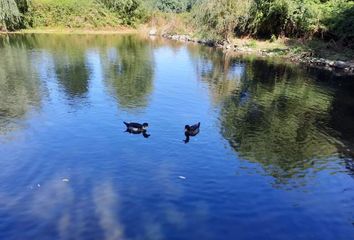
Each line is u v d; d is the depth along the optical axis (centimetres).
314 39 4228
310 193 1133
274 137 1581
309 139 1580
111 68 2905
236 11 4500
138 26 6278
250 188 1141
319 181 1212
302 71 3106
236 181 1179
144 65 3083
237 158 1344
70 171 1197
